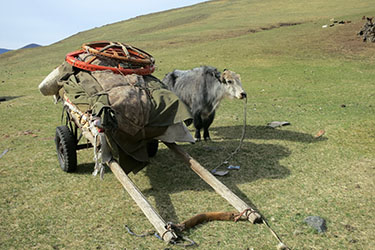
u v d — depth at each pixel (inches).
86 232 164.1
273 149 282.5
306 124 355.6
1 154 282.2
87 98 199.0
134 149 200.1
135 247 151.2
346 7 1881.2
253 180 221.9
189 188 211.2
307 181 218.4
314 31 1187.3
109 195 203.2
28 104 512.1
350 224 167.5
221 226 166.1
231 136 328.2
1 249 151.1
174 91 320.8
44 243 155.7
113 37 2193.7
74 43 2011.6
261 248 149.0
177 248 149.6
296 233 159.2
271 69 741.9
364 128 321.7
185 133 211.5
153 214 148.1
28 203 194.5
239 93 277.7
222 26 1771.7
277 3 2518.5
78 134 336.2
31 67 1080.2
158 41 1419.8
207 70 294.5
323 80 616.4
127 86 207.3
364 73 655.1
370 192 200.2
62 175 235.1
